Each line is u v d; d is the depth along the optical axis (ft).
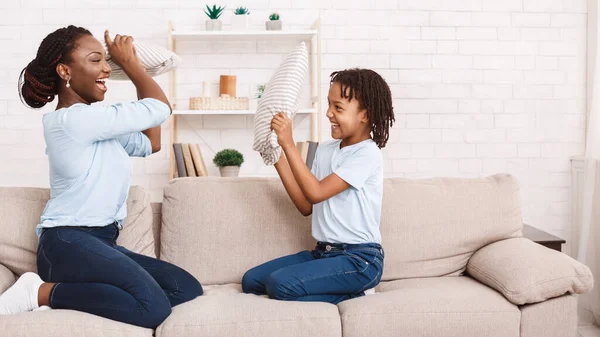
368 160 6.68
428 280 7.17
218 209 7.38
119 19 12.22
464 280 7.11
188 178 7.59
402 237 7.38
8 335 5.25
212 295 6.53
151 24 12.25
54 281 5.95
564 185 12.78
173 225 7.36
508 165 12.74
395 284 7.13
